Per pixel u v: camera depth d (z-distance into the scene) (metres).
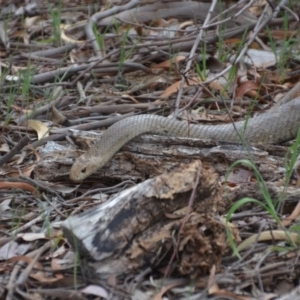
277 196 9.11
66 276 8.01
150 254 7.79
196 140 9.87
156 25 16.05
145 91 13.65
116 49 14.82
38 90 13.59
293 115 10.87
